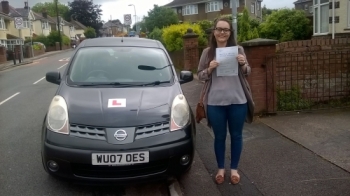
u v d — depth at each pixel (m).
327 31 15.36
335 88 7.50
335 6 14.23
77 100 3.98
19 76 17.19
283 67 7.29
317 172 4.07
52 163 3.63
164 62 5.01
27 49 34.81
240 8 44.19
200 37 15.63
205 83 3.96
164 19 38.34
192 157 3.87
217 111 3.86
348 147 4.72
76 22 90.56
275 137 5.38
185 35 13.51
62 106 3.87
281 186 3.79
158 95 4.14
